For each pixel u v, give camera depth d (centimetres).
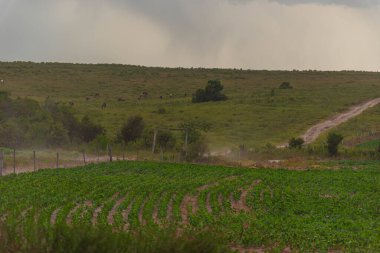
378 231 2481
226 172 4784
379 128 9175
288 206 3197
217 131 9088
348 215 2983
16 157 5522
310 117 10244
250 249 2180
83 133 8012
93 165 5044
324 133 8919
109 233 1552
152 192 3553
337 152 6500
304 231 2420
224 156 6494
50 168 4769
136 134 7750
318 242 2198
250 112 10619
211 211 3025
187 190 3669
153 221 2569
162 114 10556
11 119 7131
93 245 1480
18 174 4231
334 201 3394
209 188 3775
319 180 4375
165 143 7350
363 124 9525
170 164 5300
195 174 4609
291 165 5709
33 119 7388
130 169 4831
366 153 6419
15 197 3183
